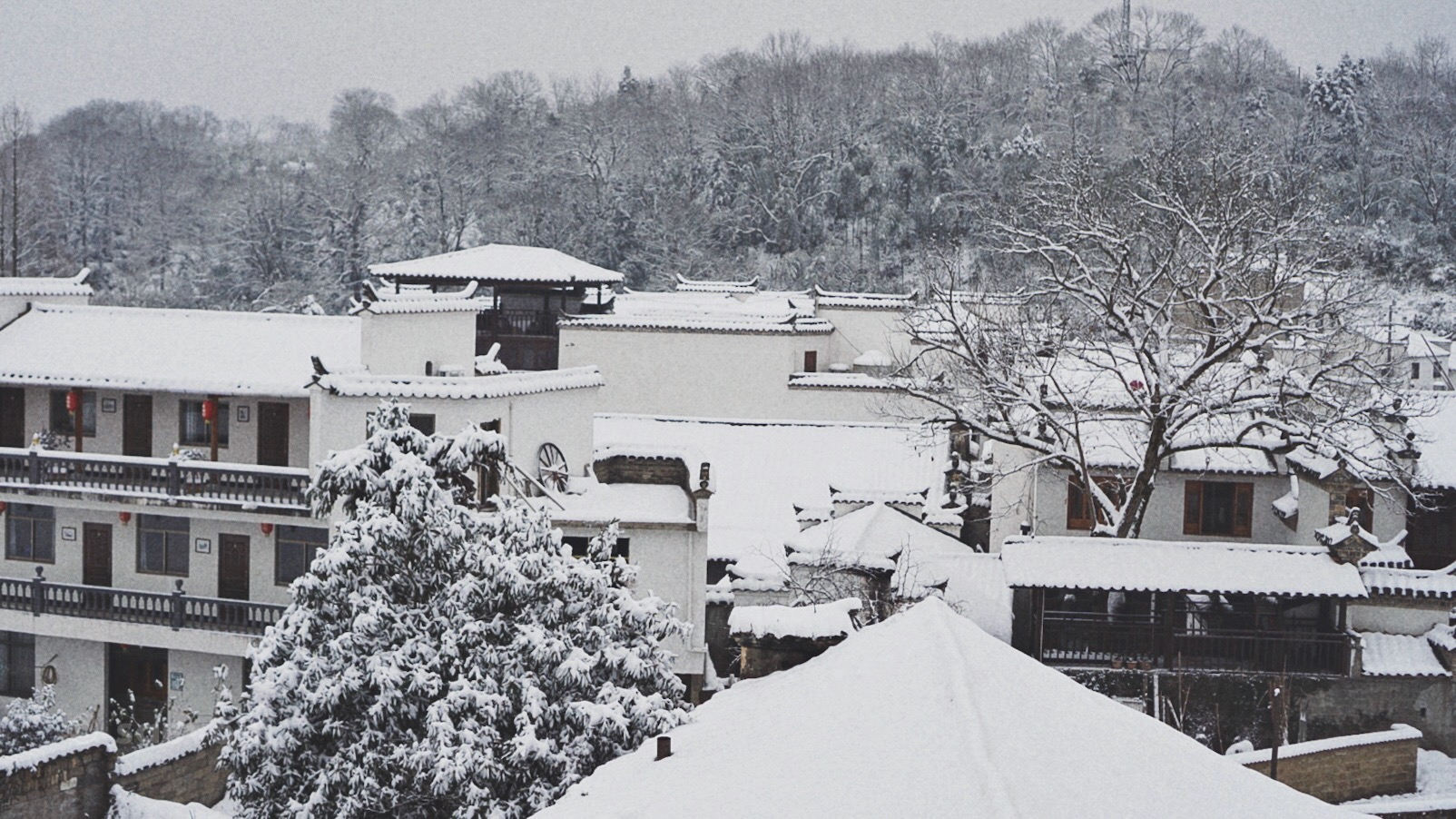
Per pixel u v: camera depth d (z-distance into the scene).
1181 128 136.75
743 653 19.08
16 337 47.50
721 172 141.62
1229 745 41.03
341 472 22.80
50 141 177.00
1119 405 48.41
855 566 40.75
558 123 158.75
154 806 26.84
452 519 22.64
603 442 54.16
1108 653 41.72
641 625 23.06
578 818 12.71
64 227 136.88
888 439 54.78
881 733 12.07
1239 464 47.22
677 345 71.56
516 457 39.94
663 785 12.89
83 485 43.84
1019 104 155.12
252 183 141.62
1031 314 51.69
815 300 78.62
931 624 14.87
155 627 43.03
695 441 54.56
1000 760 11.23
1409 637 42.16
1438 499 48.34
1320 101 140.88
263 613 42.44
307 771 21.44
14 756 25.25
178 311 48.34
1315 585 40.56
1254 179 60.22
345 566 21.86
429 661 21.38
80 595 43.81
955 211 129.88
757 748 12.99
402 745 20.89
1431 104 149.12
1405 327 78.81
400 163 149.38
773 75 161.00
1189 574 40.81
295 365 45.00
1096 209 55.72
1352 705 41.06
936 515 49.06
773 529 48.91
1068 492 48.31
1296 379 43.25
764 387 71.00
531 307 79.31
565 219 131.75
